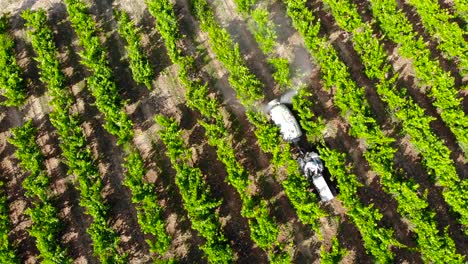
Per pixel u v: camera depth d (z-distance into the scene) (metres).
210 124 23.36
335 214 22.25
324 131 23.23
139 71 23.23
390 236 20.47
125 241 22.34
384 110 23.44
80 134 22.45
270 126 22.30
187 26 25.03
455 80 23.66
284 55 24.39
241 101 23.22
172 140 21.98
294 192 21.02
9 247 21.72
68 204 22.75
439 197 22.42
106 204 22.61
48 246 21.20
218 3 25.41
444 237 20.52
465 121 21.55
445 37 22.91
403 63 24.02
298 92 23.66
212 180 22.83
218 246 20.83
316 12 25.03
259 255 21.98
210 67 24.33
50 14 25.48
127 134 22.48
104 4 25.55
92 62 23.11
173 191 22.78
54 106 23.47
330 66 22.48
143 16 25.34
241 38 24.80
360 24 23.03
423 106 23.33
